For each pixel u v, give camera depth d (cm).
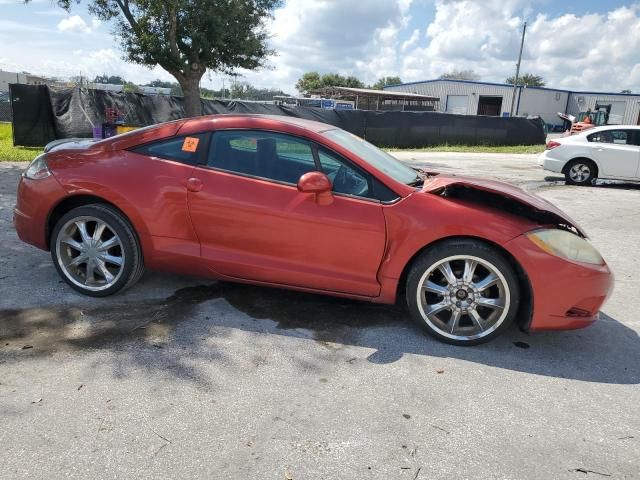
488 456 242
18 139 1399
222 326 361
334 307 402
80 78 2784
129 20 1452
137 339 336
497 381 310
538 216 355
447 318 359
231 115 384
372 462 233
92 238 388
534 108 5212
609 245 667
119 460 227
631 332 395
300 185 341
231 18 1458
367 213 347
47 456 228
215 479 219
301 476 223
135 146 388
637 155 1175
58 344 325
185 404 270
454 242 340
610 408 287
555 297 330
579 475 232
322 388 292
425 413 273
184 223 374
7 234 554
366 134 2202
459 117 2470
